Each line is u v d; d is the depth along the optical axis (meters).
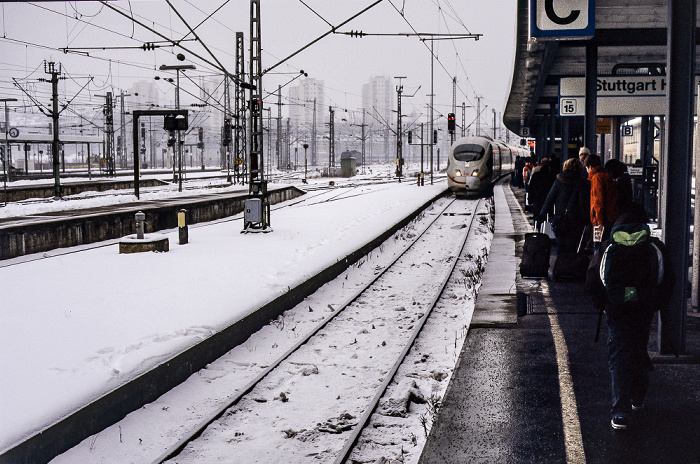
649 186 19.84
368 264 15.94
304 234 18.52
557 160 16.52
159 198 30.28
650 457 4.72
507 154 53.75
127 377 6.53
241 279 11.60
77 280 11.30
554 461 4.70
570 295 10.02
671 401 5.72
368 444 5.74
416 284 13.30
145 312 9.00
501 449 4.93
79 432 5.64
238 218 27.55
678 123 6.63
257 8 17.88
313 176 73.75
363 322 10.23
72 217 19.17
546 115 36.91
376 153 188.50
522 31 16.02
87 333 7.89
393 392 6.99
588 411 5.61
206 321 8.70
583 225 10.50
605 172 8.28
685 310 6.78
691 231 13.84
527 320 8.65
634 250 5.03
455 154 36.22
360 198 34.22
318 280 12.69
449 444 5.05
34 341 7.48
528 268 10.98
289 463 5.46
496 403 5.86
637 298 5.04
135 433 6.02
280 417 6.47
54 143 34.28
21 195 35.06
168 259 13.77
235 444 5.84
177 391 7.14
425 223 24.56
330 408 6.70
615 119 22.19
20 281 11.20
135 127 28.45
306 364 8.14
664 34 14.27
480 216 25.47
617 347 5.20
